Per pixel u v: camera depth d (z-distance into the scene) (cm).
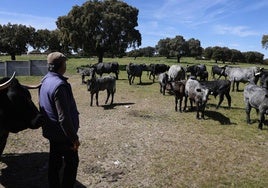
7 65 3269
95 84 1502
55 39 8631
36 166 734
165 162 787
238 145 947
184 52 9494
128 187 646
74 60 6562
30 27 6019
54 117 480
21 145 888
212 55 11219
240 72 2222
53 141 495
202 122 1230
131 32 4825
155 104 1612
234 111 1464
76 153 503
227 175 716
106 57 8912
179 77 2241
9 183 644
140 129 1108
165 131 1087
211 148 909
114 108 1487
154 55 11850
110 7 4822
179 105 1475
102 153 845
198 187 653
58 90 464
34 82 2722
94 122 1207
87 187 642
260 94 1138
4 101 548
